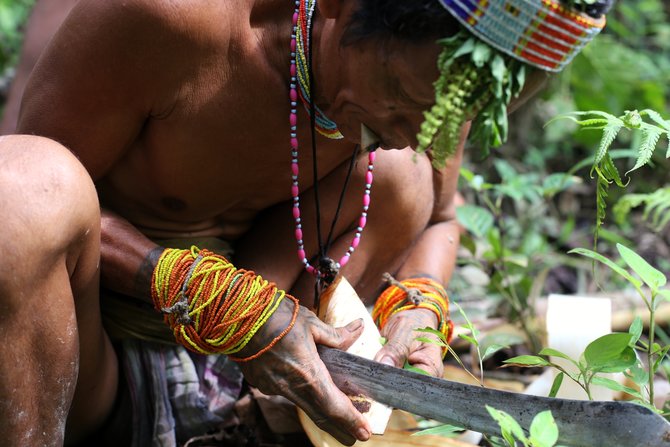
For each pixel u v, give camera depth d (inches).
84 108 78.8
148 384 92.2
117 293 91.0
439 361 87.0
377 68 68.2
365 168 90.6
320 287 91.6
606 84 173.8
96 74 77.4
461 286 132.0
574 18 65.0
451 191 103.3
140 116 80.8
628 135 176.2
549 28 64.9
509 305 122.3
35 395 74.1
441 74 65.2
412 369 81.4
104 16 75.9
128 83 77.9
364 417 77.9
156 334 91.4
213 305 77.0
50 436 76.8
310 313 80.1
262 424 96.8
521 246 141.9
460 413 73.8
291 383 77.6
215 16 75.9
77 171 72.3
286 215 93.0
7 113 108.7
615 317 124.5
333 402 76.9
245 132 81.7
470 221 119.7
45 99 79.4
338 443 86.5
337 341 80.4
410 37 65.2
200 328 78.0
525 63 66.7
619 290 138.6
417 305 91.0
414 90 67.5
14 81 110.1
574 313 93.7
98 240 76.9
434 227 104.3
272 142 83.0
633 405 66.4
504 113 67.7
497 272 118.6
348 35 68.8
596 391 92.0
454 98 65.3
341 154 88.1
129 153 85.0
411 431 91.0
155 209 89.2
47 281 71.0
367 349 82.7
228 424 96.5
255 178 86.7
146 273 81.2
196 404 92.3
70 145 80.6
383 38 66.6
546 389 97.0
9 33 186.4
